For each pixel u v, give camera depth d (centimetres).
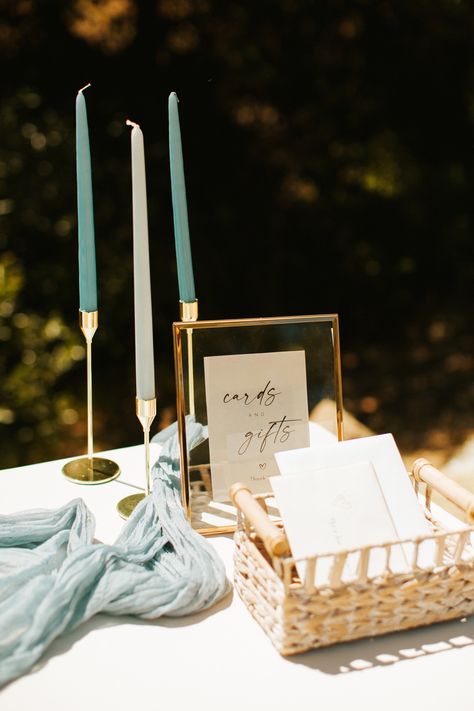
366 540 77
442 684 70
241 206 334
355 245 363
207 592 80
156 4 296
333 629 73
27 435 282
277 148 336
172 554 87
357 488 79
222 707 67
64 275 290
